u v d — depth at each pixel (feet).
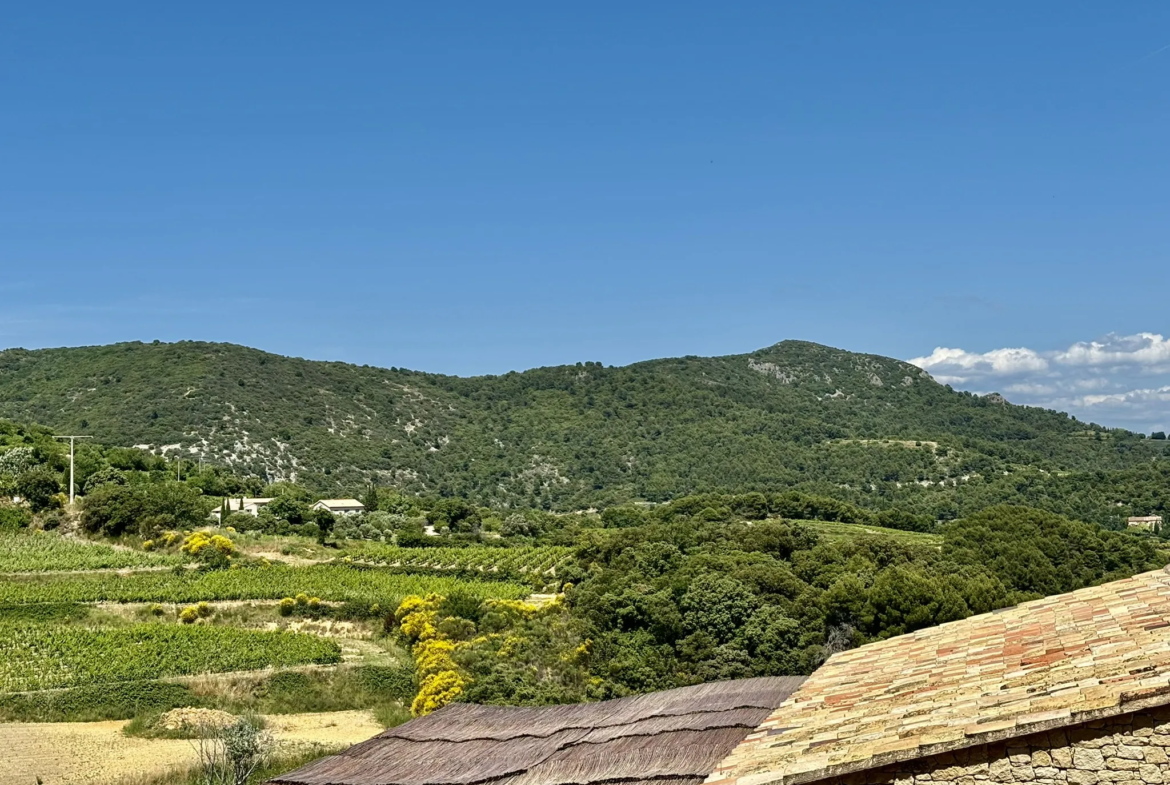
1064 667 24.08
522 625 162.09
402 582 218.18
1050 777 20.86
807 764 22.86
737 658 148.87
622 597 161.27
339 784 37.60
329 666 156.97
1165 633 24.85
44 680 141.28
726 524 262.88
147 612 186.70
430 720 45.52
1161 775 19.92
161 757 110.83
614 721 39.52
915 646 34.86
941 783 21.71
